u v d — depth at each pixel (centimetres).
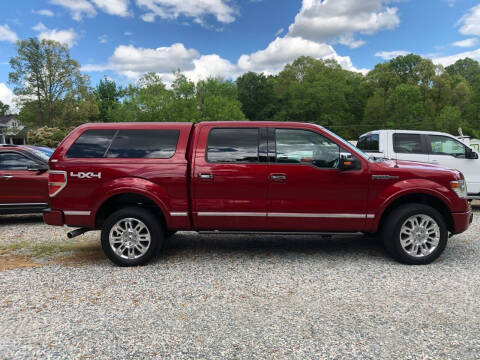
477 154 802
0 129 5909
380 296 354
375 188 445
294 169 447
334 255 498
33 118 5125
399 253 447
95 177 448
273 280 402
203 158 454
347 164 432
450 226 462
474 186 805
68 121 5219
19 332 290
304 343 269
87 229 468
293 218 451
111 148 461
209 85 6131
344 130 6712
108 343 272
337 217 448
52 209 457
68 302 348
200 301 347
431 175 446
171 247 548
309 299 349
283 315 316
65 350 263
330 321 303
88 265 463
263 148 455
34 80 4941
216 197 452
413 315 312
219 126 465
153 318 312
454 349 259
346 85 7462
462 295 354
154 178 450
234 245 558
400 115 6125
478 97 5150
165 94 5141
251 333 285
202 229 464
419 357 249
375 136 848
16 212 690
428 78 6569
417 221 448
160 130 468
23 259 490
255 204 450
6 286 390
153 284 394
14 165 691
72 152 460
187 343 270
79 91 5131
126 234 455
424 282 390
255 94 7981
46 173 699
